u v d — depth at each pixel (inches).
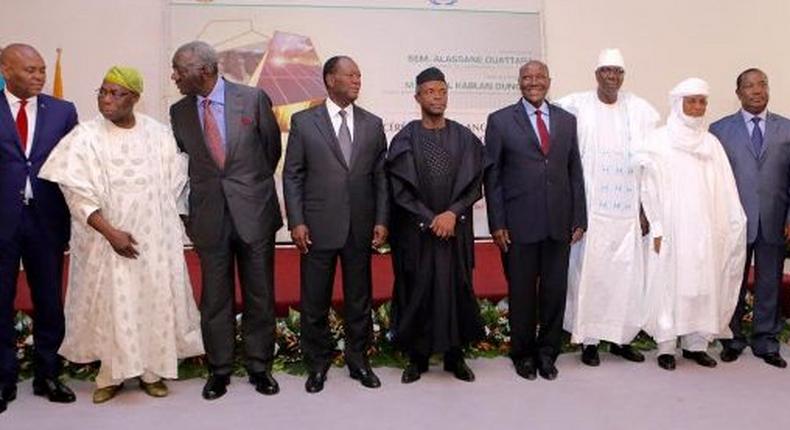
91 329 117.1
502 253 133.0
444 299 121.0
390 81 196.7
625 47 205.9
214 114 117.6
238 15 191.0
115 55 187.9
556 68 203.2
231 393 122.1
